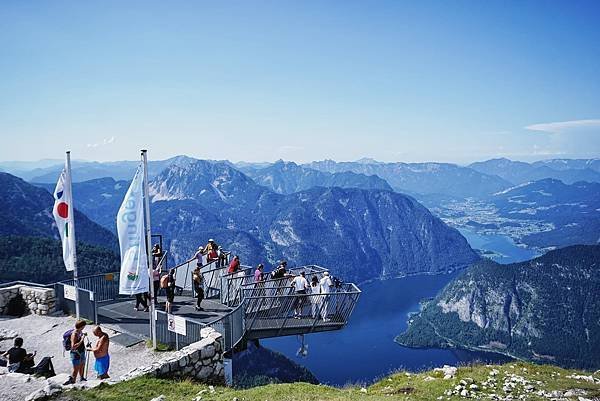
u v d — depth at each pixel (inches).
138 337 925.2
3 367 735.1
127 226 858.8
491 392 801.6
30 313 1098.7
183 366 755.4
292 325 1018.7
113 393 642.8
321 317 1043.9
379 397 735.7
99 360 733.3
